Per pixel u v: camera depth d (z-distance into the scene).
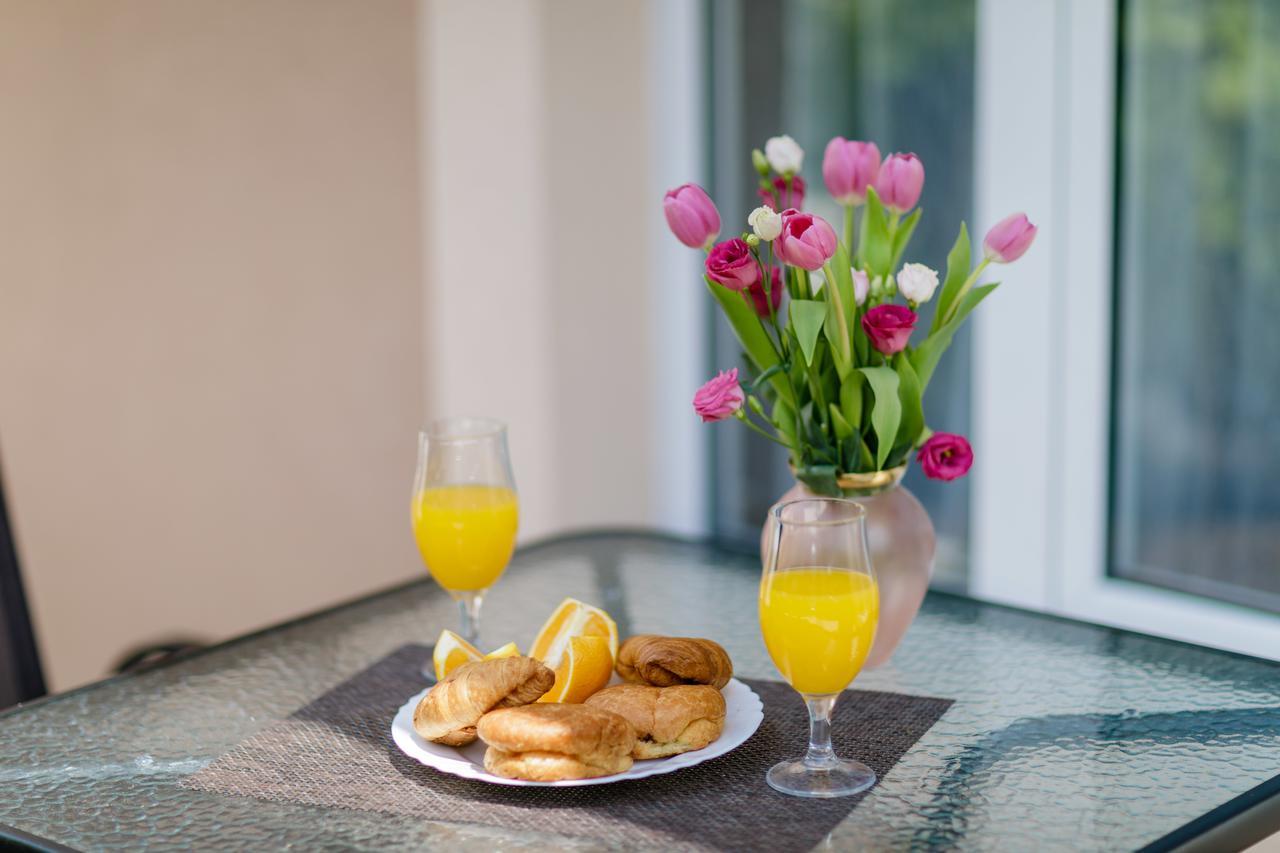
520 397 2.84
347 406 3.17
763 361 1.19
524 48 2.67
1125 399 2.17
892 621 1.19
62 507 3.12
